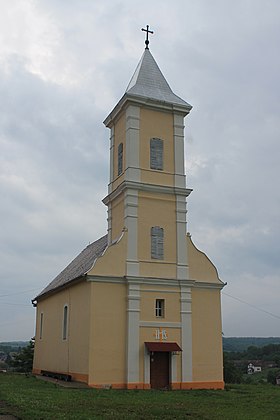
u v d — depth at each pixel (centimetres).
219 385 3156
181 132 3478
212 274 3341
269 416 1847
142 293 3095
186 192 3366
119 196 3372
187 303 3200
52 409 1770
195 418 1747
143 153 3328
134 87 3444
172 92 3581
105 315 2984
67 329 3450
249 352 8006
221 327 3275
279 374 5591
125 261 3102
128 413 1788
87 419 1578
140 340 3020
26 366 5403
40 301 4569
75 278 3238
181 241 3300
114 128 3641
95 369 2889
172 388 3012
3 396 2152
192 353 3141
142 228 3206
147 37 3803
